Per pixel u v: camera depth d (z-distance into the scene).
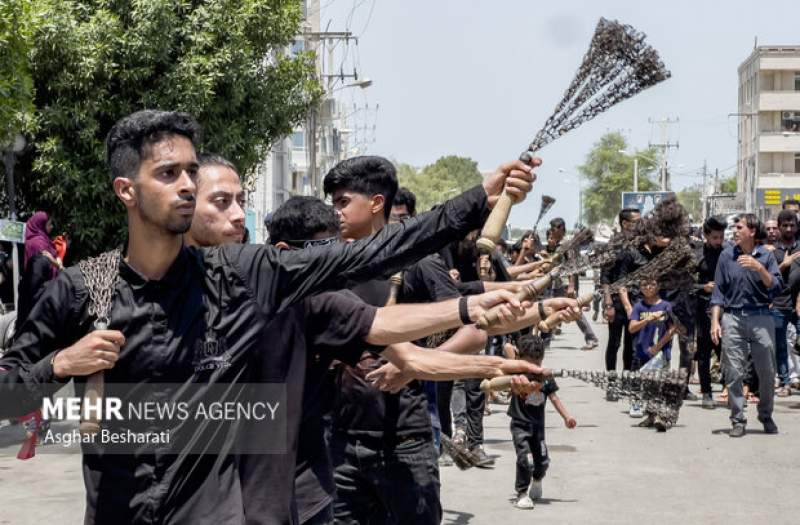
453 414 9.64
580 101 2.99
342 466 4.91
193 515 3.04
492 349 11.20
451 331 5.33
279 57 20.30
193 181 3.03
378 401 4.84
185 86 17.70
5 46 12.07
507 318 3.29
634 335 12.70
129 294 3.03
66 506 8.05
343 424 4.91
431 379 4.04
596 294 3.49
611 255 3.44
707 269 13.45
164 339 3.03
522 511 7.96
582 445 10.68
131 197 3.02
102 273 3.04
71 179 17.25
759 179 88.88
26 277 10.67
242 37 18.39
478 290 5.40
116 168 3.03
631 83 2.93
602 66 2.94
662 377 3.48
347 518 4.94
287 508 3.44
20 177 18.03
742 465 9.69
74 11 17.38
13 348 3.03
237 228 4.24
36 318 3.03
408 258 3.15
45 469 9.43
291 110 20.08
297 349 3.52
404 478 4.87
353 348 3.57
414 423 4.88
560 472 9.40
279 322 3.47
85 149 17.50
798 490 8.64
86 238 17.89
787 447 10.60
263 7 18.77
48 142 16.95
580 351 20.92
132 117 3.02
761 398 11.47
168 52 17.59
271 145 20.89
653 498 8.37
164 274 3.05
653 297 12.52
